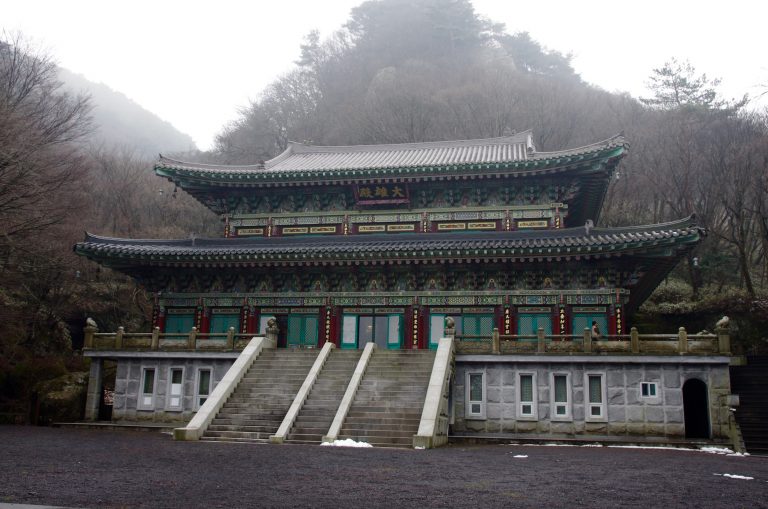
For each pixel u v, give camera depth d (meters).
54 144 50.22
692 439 27.25
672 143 62.84
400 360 28.11
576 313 32.78
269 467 14.92
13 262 44.47
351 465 15.66
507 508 10.19
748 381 32.25
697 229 28.94
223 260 33.91
